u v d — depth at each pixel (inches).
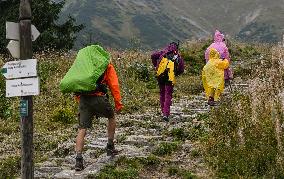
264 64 620.4
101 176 327.0
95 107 350.9
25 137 303.6
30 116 304.0
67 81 346.9
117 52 971.9
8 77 303.7
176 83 786.2
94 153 398.0
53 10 1081.4
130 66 837.2
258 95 403.9
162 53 510.6
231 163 331.6
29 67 296.0
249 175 314.5
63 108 576.7
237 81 763.4
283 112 360.8
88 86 343.0
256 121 361.1
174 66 503.2
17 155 414.0
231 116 409.4
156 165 352.2
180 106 587.5
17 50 301.4
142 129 473.1
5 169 378.0
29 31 303.0
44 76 735.7
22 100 303.0
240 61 984.9
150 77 816.3
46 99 637.3
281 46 442.3
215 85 573.6
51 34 1041.5
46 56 898.1
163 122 499.2
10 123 541.3
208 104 578.9
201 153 366.6
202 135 409.1
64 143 445.7
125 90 687.1
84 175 333.1
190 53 1037.2
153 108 606.9
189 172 330.6
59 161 387.5
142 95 684.1
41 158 401.4
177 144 389.7
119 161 359.6
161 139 425.7
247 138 351.6
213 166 335.9
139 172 340.5
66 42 1099.9
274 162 319.0
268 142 336.2
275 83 420.5
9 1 1059.9
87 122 352.5
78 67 350.3
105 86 355.6
